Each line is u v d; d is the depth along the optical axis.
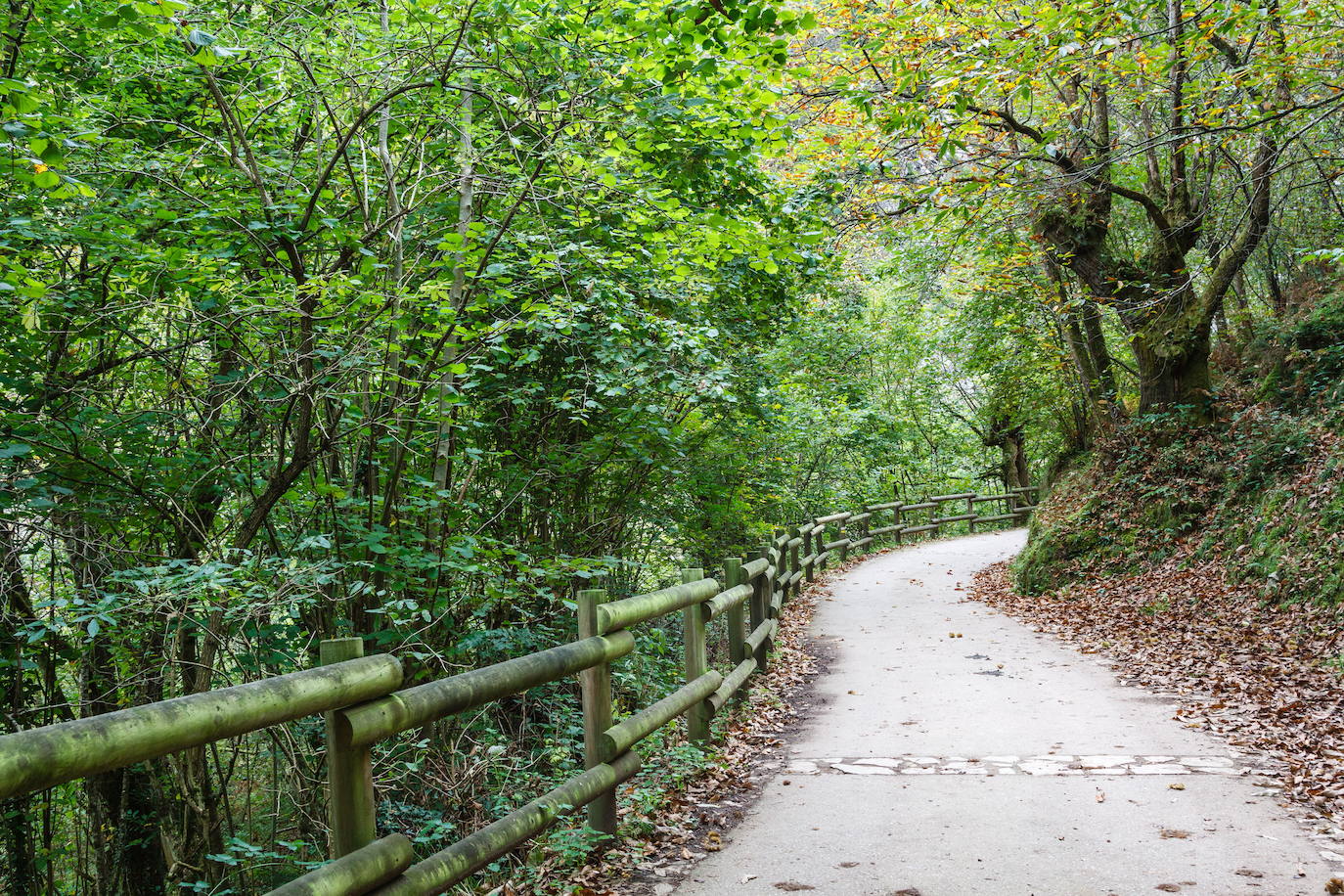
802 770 5.41
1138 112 13.50
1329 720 5.89
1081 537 13.51
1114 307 13.22
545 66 6.43
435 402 6.35
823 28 11.18
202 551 6.34
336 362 5.79
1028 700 7.07
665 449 9.41
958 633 10.68
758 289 10.59
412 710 2.84
